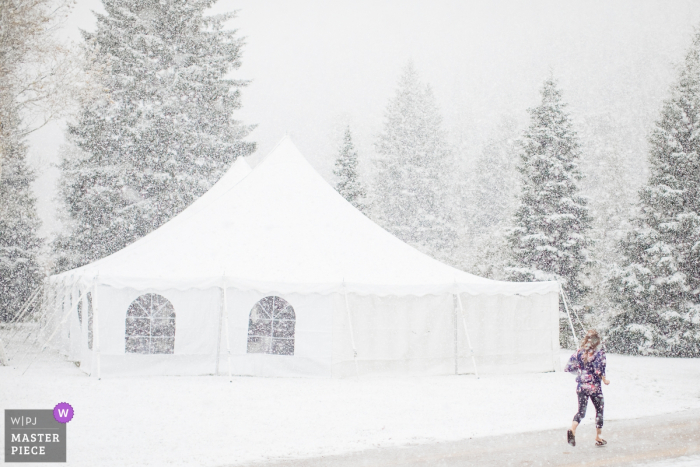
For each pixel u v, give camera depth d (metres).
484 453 6.97
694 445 7.43
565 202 26.08
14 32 15.72
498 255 32.84
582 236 25.92
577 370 7.56
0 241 31.41
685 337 21.23
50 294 19.14
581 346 7.64
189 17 32.62
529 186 27.33
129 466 6.20
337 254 14.71
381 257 15.13
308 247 14.77
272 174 17.06
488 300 14.65
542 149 27.38
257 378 12.66
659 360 19.64
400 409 9.62
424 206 47.81
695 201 23.20
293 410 9.30
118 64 29.81
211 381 12.04
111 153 29.59
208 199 19.38
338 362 12.94
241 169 21.02
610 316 23.64
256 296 13.21
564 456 6.83
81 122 28.50
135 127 30.06
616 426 8.68
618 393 11.80
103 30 30.17
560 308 25.59
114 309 12.69
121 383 11.55
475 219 53.97
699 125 23.44
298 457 6.71
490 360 14.50
